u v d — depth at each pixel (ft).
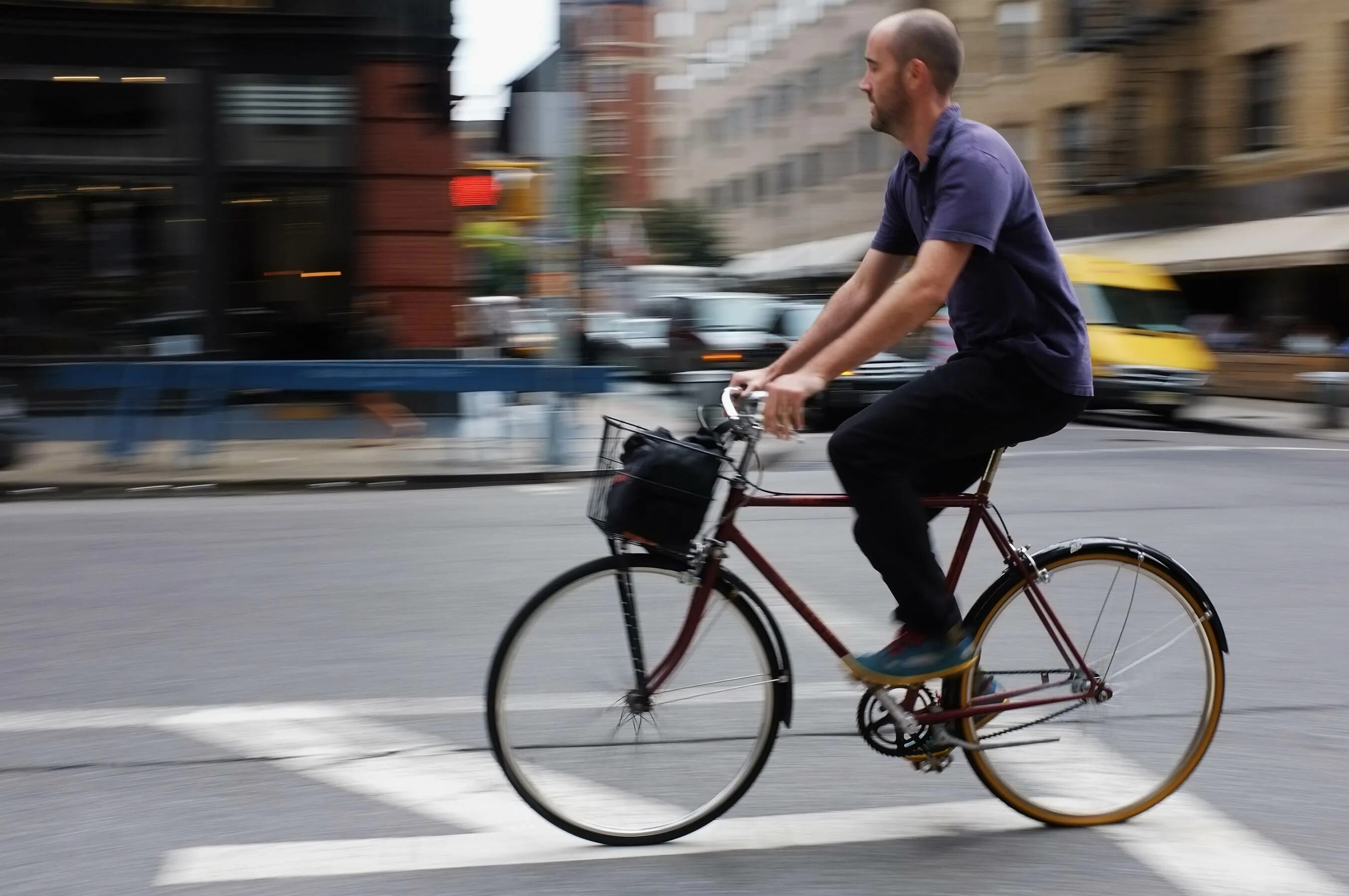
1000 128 114.52
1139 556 11.50
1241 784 12.46
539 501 31.76
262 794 12.23
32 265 44.27
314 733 14.01
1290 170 85.10
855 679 11.00
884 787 12.30
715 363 53.26
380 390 37.93
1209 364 59.41
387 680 15.97
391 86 45.98
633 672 11.00
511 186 47.29
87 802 12.03
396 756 13.28
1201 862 10.69
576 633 10.91
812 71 161.58
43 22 43.34
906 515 10.55
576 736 10.96
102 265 44.68
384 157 46.24
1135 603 11.57
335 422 38.19
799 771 12.75
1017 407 10.45
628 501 10.43
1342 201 80.59
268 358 46.16
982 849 10.91
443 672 16.35
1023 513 29.50
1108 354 58.18
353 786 12.41
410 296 47.01
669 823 11.07
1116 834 11.27
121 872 10.50
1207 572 22.58
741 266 182.50
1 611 19.74
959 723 11.19
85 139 44.24
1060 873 10.46
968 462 11.08
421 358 46.98
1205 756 13.25
